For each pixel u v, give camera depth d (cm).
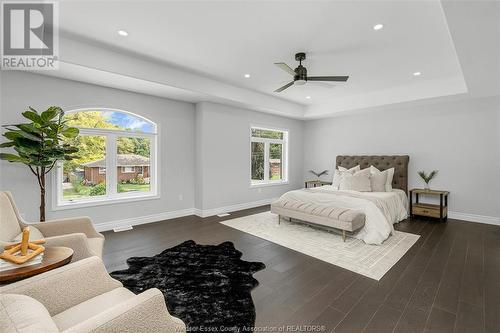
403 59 345
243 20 251
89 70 317
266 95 542
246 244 337
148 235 376
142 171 455
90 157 396
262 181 637
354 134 609
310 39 289
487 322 177
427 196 497
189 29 270
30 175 331
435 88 432
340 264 274
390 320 180
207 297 208
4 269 134
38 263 145
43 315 88
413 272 255
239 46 310
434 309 193
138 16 245
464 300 205
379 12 234
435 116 487
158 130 458
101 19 250
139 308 100
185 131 498
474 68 305
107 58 320
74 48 294
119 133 421
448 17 202
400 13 234
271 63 364
